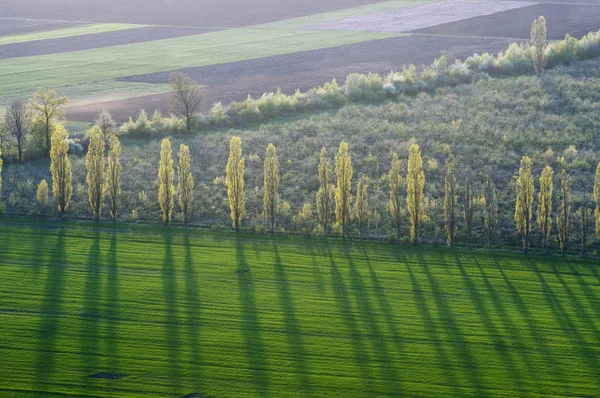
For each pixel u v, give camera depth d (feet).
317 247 431.02
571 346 329.72
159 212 483.51
